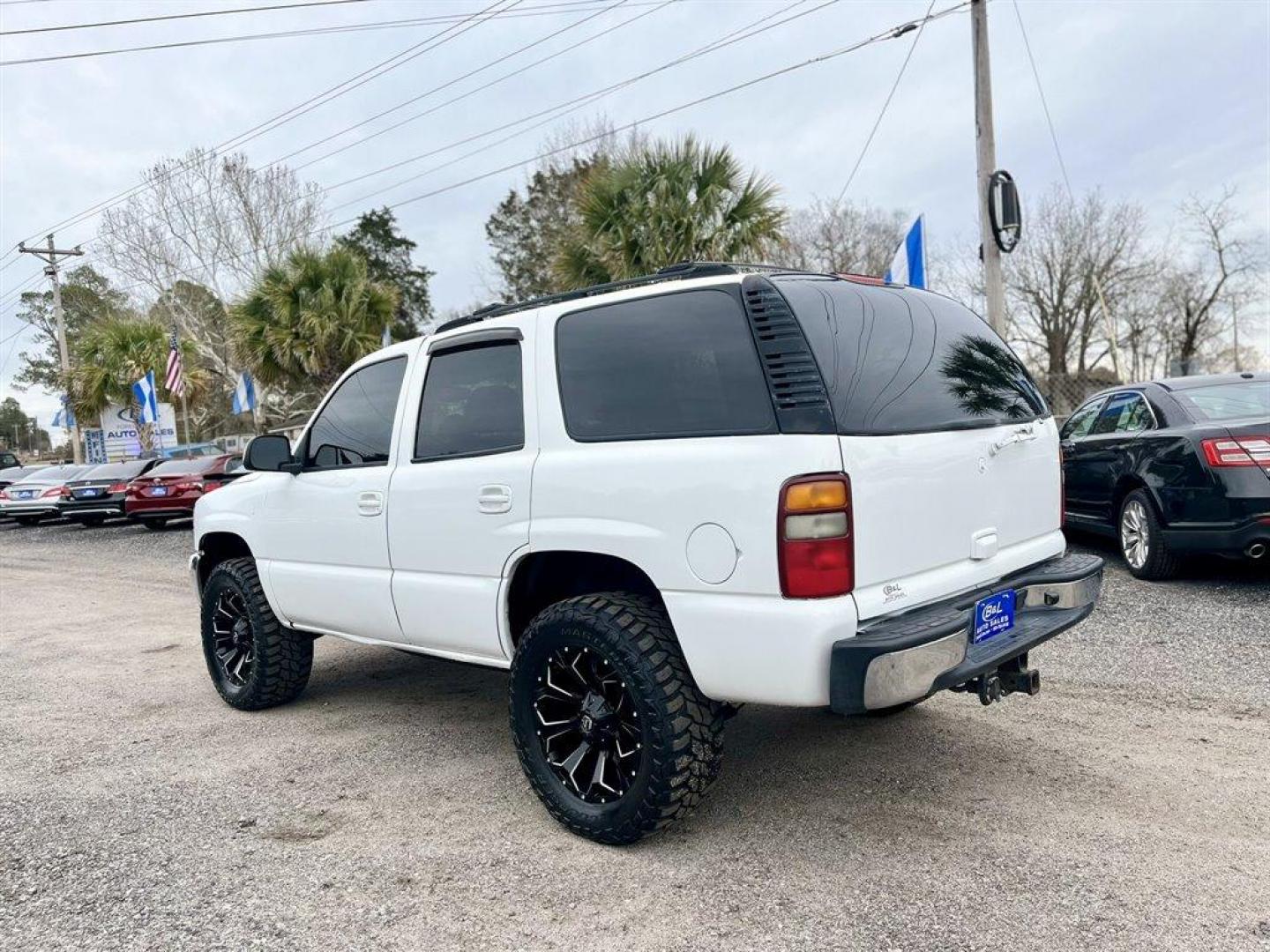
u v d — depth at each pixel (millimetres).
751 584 2658
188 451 25094
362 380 4195
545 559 3295
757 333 2785
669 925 2582
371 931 2629
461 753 4066
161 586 9938
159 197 27406
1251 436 5684
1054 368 31453
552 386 3268
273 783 3809
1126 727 3918
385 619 3932
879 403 2855
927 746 3809
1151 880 2680
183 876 3014
